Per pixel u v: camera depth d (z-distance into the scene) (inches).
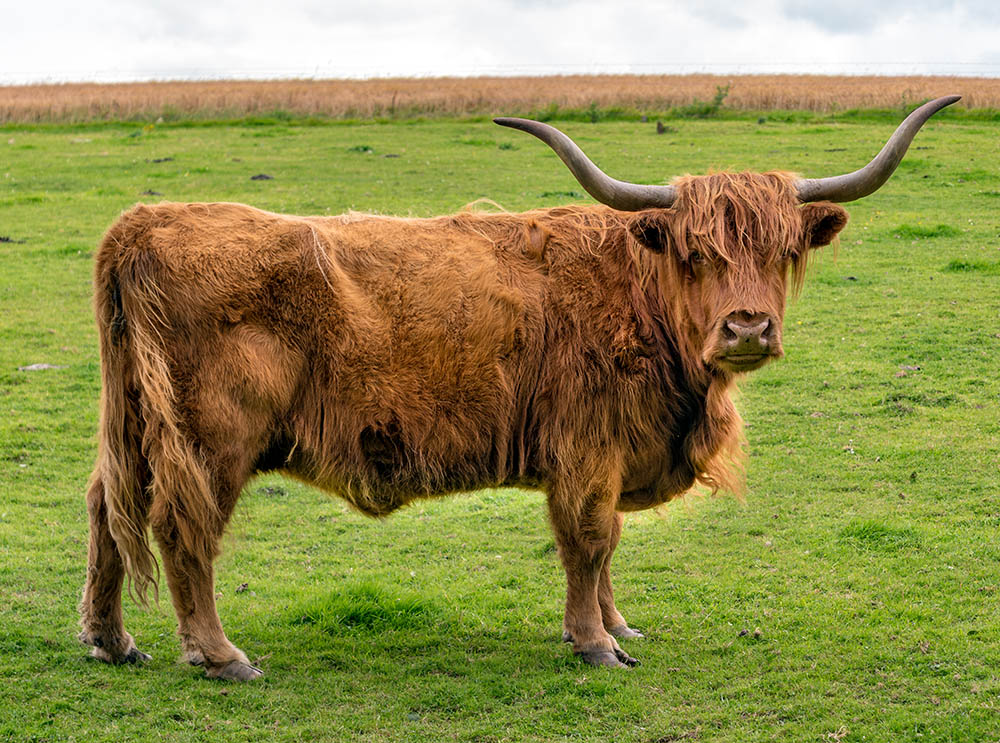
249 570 285.3
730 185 213.6
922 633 231.0
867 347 473.7
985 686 205.5
